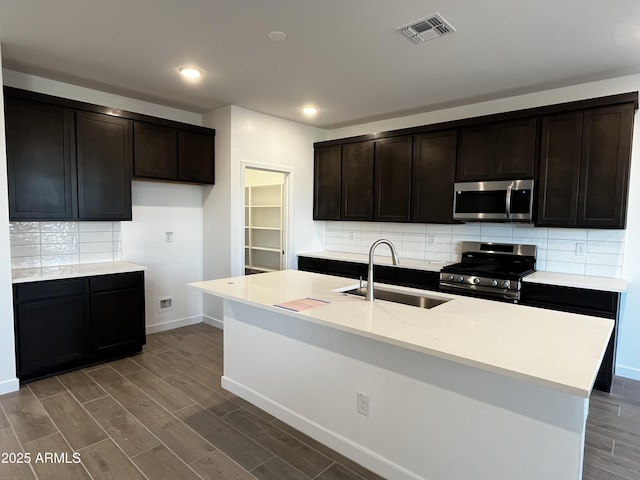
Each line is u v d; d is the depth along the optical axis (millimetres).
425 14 2250
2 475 1931
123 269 3455
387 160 4359
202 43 2664
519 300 3250
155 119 3803
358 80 3352
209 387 2957
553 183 3250
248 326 2705
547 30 2412
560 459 1449
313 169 5164
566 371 1282
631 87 3158
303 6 2176
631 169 3150
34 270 3279
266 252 6543
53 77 3340
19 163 2979
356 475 1982
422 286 3918
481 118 3605
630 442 2295
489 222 3764
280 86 3533
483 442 1632
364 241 5023
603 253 3316
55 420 2449
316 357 2266
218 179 4352
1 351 2775
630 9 2145
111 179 3510
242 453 2148
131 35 2553
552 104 3391
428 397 1785
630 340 3238
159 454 2123
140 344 3619
